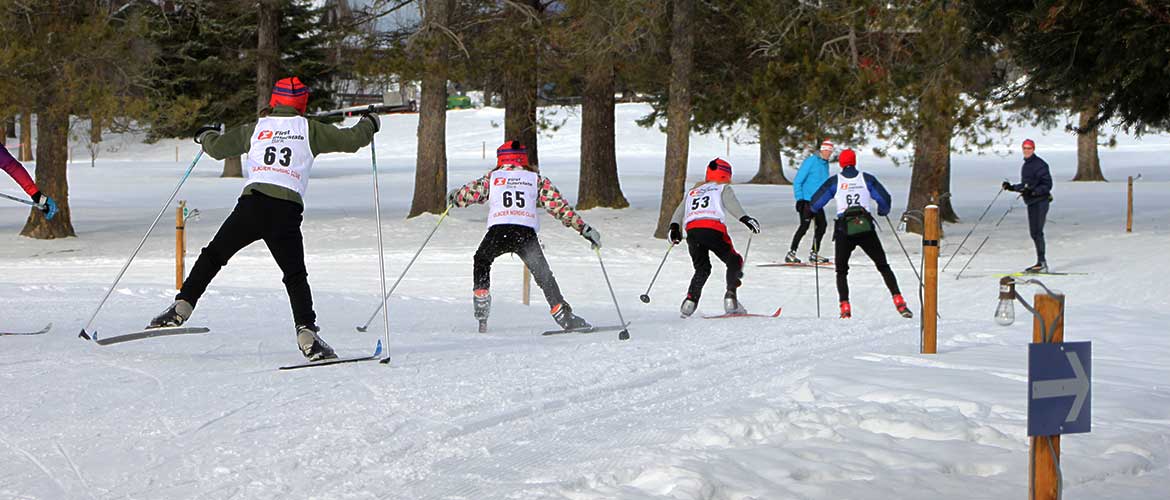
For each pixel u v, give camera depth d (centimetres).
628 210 3003
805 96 2078
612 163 3108
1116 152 6197
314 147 739
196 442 510
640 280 1645
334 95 4909
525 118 3142
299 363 744
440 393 639
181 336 880
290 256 728
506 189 959
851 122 2089
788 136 2138
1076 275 1647
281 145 729
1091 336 932
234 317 1041
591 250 2069
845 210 1174
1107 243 2081
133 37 2350
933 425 542
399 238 2270
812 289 1549
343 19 2770
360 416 571
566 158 6444
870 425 555
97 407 583
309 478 455
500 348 845
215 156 753
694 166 5606
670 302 1391
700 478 428
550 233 2345
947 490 436
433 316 1105
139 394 620
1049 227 2411
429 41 2519
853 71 2103
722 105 2739
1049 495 358
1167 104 2125
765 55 2364
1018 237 2230
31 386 638
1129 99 2144
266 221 720
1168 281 1539
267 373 698
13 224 2753
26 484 440
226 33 4328
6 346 791
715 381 716
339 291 1430
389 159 6662
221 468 466
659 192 3781
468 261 1897
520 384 677
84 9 2367
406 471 468
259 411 579
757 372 755
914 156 2383
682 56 2272
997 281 1608
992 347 866
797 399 634
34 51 2086
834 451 495
